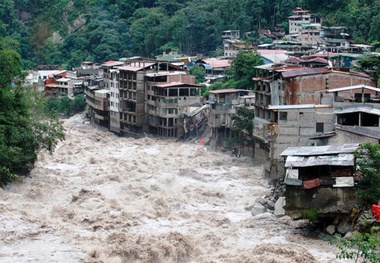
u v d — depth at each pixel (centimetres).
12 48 9381
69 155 9288
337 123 6644
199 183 7562
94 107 13162
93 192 6531
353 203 5138
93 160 8781
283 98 7962
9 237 5053
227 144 9506
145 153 9631
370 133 6156
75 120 14075
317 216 5203
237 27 17425
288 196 5322
